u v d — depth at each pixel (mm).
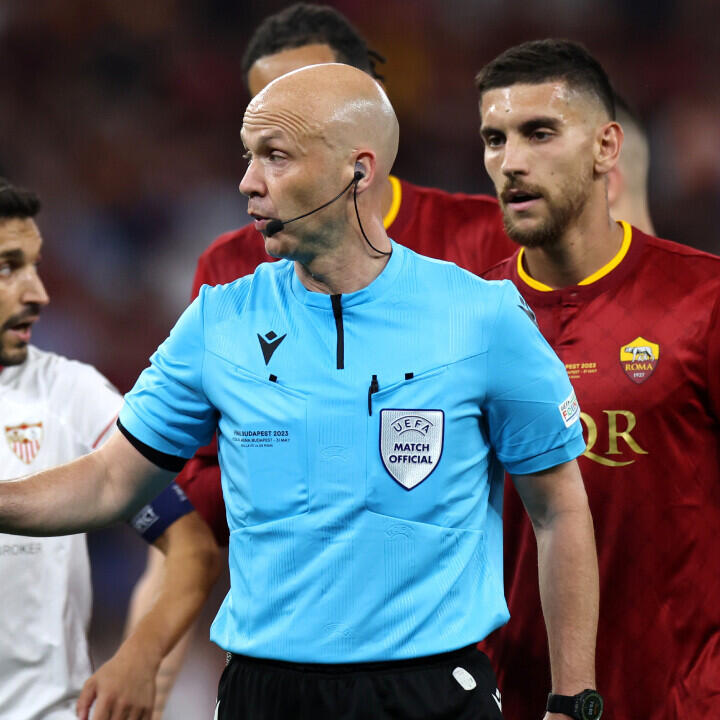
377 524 9055
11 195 12352
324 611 9062
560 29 38188
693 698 11938
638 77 38062
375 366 9164
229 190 37000
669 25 37906
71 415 12945
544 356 9531
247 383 9320
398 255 9469
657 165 37688
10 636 12133
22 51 36844
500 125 11727
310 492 9109
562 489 9945
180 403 9664
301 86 9055
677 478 12016
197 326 9578
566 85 11594
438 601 9133
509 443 9695
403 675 9086
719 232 37469
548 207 11742
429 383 9156
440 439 9133
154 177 36719
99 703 11680
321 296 9297
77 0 36906
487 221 14641
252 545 9336
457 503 9242
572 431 9797
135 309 35688
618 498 12023
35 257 12617
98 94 37000
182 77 37188
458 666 9250
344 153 9031
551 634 10008
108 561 28500
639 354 12008
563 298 12312
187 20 37250
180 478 14383
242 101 37219
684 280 12094
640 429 11969
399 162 38375
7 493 9305
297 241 9117
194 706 24844
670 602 12062
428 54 38281
